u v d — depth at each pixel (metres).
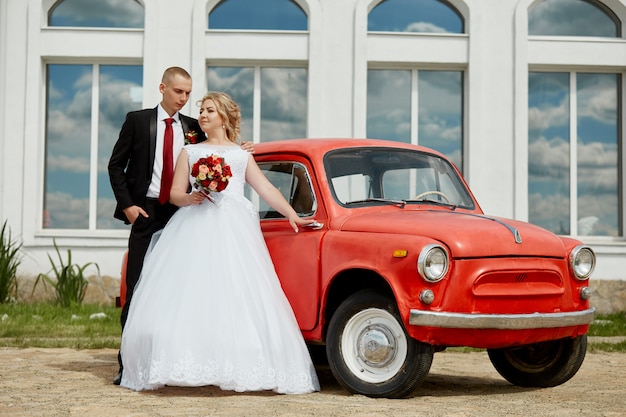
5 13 12.20
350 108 12.30
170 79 5.91
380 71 12.70
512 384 6.07
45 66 12.62
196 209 5.55
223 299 5.23
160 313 5.24
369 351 5.17
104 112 12.68
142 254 5.88
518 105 12.48
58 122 12.68
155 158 5.92
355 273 5.36
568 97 12.92
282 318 5.38
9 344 7.93
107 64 12.67
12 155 12.19
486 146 12.47
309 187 5.73
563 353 5.73
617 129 12.98
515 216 12.42
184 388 5.50
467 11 12.55
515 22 12.49
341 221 5.51
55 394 5.21
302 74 12.63
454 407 4.81
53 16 12.69
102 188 12.66
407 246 4.98
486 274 5.01
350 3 12.36
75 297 11.52
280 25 12.66
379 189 5.87
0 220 12.14
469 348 8.41
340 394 5.34
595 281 12.31
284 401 4.99
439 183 6.17
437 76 12.74
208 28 12.60
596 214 12.93
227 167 5.44
